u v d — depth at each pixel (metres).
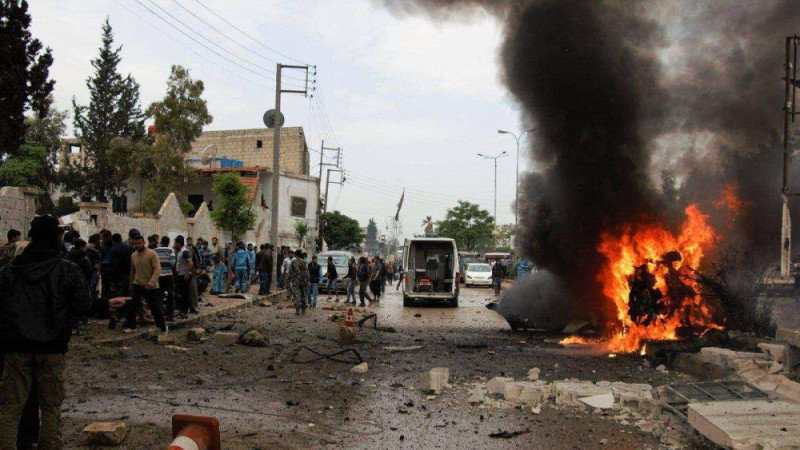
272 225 25.75
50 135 47.44
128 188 45.38
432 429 6.26
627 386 7.75
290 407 6.95
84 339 10.60
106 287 12.89
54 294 4.37
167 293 13.56
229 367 9.12
